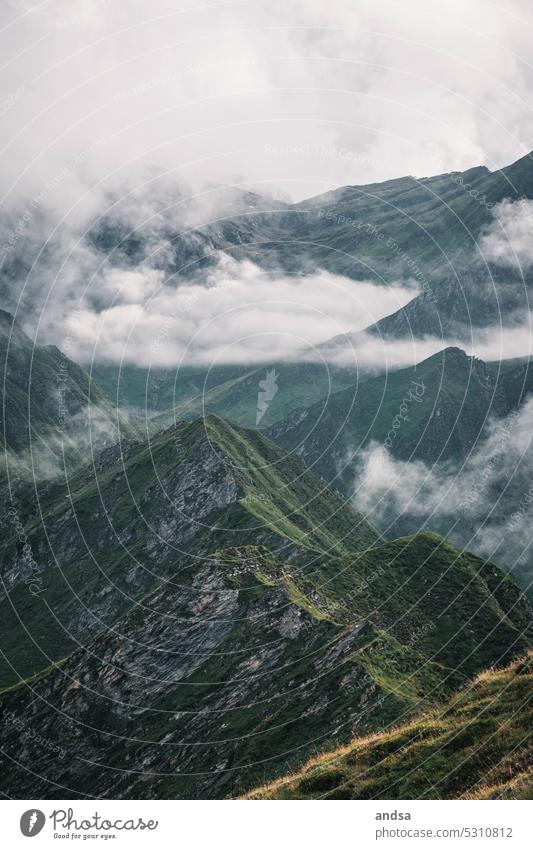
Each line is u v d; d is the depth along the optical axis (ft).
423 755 139.23
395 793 133.39
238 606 330.54
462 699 155.74
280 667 287.07
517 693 145.18
